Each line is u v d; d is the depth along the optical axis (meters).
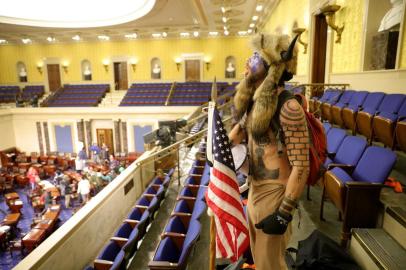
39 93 16.91
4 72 17.67
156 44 16.16
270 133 0.97
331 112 4.24
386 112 3.00
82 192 8.56
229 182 1.15
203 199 2.48
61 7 12.32
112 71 16.70
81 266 3.41
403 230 1.67
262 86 0.95
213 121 1.22
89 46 16.69
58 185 9.27
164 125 5.92
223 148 1.17
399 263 1.52
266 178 1.01
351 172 2.30
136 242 2.80
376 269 1.57
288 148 0.90
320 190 2.88
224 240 1.25
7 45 17.30
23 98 16.62
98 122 13.36
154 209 3.38
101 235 3.86
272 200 1.00
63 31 13.98
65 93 15.77
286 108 0.91
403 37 3.69
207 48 15.88
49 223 6.75
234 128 1.19
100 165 11.69
